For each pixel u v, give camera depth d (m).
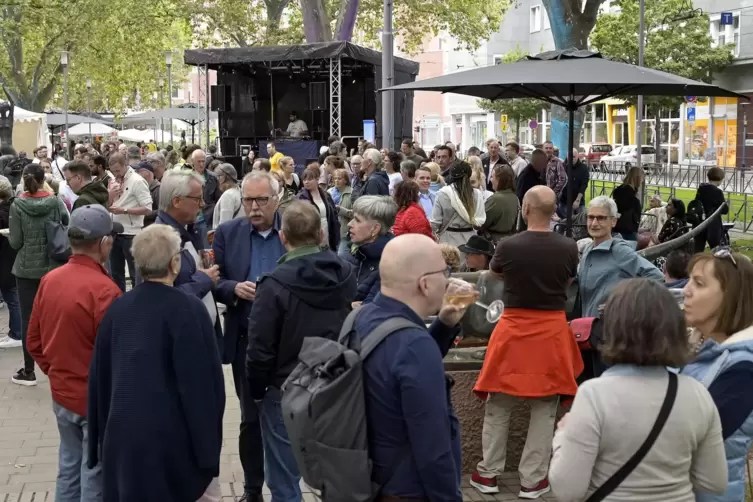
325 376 3.03
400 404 2.96
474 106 60.81
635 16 37.16
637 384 2.79
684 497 2.80
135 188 10.48
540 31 55.44
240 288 5.04
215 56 23.48
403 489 2.98
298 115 26.62
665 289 2.85
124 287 10.54
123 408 3.86
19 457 6.36
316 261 4.43
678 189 25.83
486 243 6.71
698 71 38.59
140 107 60.94
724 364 3.12
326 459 2.98
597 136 54.22
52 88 45.19
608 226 5.73
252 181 5.27
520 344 5.38
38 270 7.98
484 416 5.92
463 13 37.75
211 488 4.35
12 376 8.43
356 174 13.34
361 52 22.52
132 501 3.84
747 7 39.34
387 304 3.12
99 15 41.06
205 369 3.95
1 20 41.06
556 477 2.82
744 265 3.29
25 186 8.05
